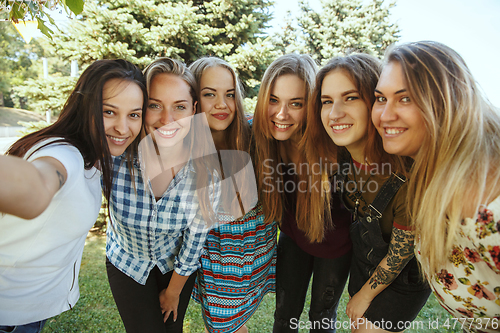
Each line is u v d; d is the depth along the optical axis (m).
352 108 1.33
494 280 0.98
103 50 4.97
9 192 0.62
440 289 1.15
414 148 1.13
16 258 0.97
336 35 8.36
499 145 0.95
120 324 2.29
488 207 0.90
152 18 5.64
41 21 1.25
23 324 1.07
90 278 2.98
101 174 1.18
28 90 4.99
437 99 1.01
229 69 1.55
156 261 1.60
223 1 6.24
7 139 14.11
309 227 1.66
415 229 1.27
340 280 1.80
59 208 0.95
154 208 1.42
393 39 8.45
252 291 1.75
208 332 1.77
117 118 1.15
